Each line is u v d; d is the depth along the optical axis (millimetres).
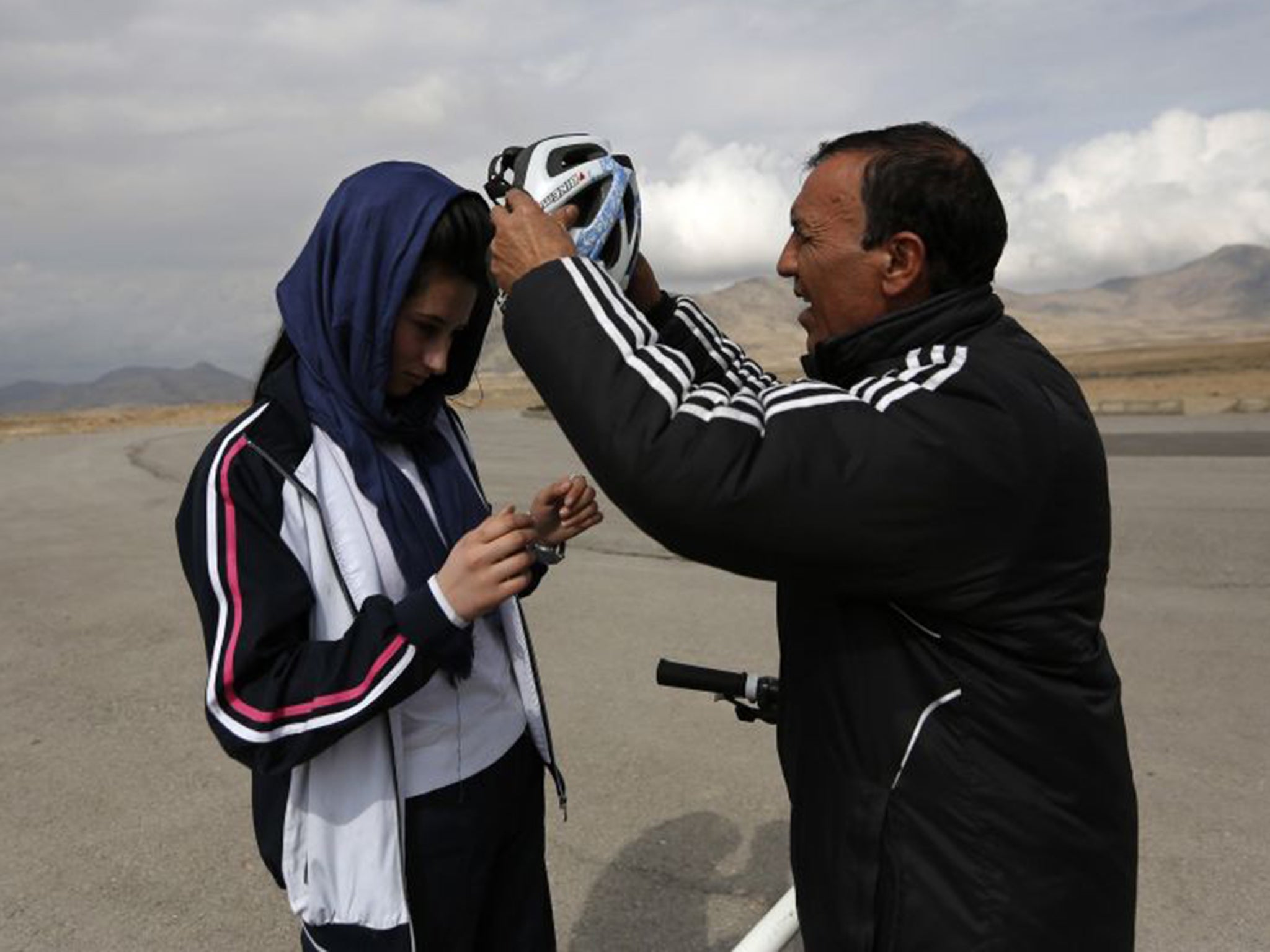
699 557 1341
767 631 5934
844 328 1548
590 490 1886
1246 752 4098
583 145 1824
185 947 3064
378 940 1632
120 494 13188
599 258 1797
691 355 2162
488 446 18047
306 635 1557
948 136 1479
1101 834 1440
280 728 1427
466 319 1604
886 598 1365
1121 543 7809
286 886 1661
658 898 3246
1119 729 1480
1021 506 1299
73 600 7152
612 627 6078
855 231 1463
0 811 3922
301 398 1592
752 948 1882
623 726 4590
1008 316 1531
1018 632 1354
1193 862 3330
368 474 1577
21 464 18312
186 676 5438
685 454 1255
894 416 1287
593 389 1304
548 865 3453
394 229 1458
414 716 1683
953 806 1390
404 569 1605
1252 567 6926
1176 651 5312
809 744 1523
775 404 1339
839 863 1475
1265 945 2910
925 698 1396
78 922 3195
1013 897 1387
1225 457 12797
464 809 1749
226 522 1473
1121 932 1491
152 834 3727
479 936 1935
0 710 4992
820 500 1245
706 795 3922
